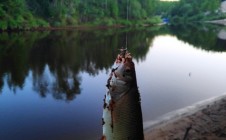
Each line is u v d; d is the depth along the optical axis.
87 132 12.91
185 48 41.94
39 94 18.30
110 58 32.09
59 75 23.58
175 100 17.33
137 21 117.25
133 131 2.44
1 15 67.31
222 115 13.34
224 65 28.83
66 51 36.56
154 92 19.06
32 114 14.90
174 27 103.62
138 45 45.22
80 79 22.33
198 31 79.69
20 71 24.77
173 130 12.06
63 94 18.44
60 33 65.94
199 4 156.50
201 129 11.84
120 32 72.94
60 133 12.84
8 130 13.08
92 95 18.20
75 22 88.31
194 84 21.23
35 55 32.97
